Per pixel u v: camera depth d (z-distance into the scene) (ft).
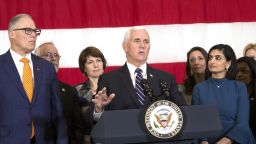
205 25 21.62
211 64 14.74
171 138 10.11
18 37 12.18
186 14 21.57
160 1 21.49
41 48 17.26
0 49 20.66
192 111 10.40
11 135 11.73
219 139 13.76
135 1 21.45
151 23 21.39
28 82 12.30
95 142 10.37
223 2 21.74
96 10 21.29
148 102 11.61
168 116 10.12
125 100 12.09
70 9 21.21
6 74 12.08
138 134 9.92
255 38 21.77
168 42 21.44
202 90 14.66
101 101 10.93
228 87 14.48
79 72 21.06
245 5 21.68
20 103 11.94
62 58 21.04
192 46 21.53
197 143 13.16
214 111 10.55
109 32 21.24
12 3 20.99
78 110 15.72
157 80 12.43
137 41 12.31
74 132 15.35
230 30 21.68
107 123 9.86
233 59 14.88
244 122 13.84
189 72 18.72
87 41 21.16
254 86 16.31
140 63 12.57
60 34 21.08
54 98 12.71
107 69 21.11
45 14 21.09
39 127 12.12
